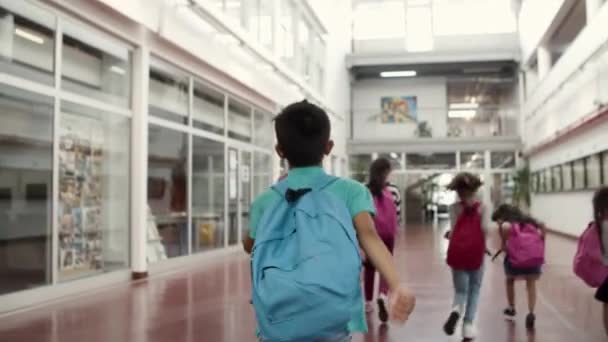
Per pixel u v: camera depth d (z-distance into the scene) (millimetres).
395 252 12234
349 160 24891
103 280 7707
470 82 27469
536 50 20766
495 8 25719
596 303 6496
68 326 5277
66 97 7020
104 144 7902
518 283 7922
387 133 24594
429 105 27078
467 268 4730
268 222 1653
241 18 12008
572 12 16516
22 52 6340
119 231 8297
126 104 8477
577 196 15492
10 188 6156
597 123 13344
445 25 26141
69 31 7121
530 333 5066
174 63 9625
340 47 24047
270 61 13273
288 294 1457
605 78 12031
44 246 6668
